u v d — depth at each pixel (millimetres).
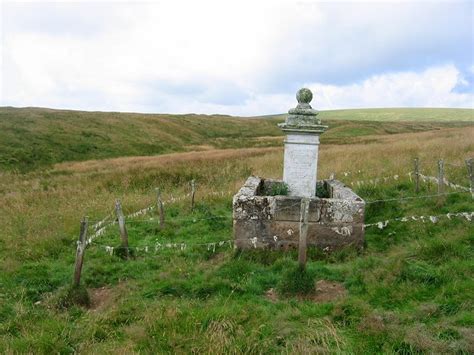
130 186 15938
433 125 71312
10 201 14000
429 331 4363
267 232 7711
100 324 5102
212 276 6562
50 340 4598
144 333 4684
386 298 5359
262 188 10352
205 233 9367
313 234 7645
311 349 4133
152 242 8898
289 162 8711
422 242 6992
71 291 6121
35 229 9977
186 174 17344
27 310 5668
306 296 5707
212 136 60062
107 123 49062
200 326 4773
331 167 14844
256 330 4570
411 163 13398
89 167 25625
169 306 5312
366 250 7523
